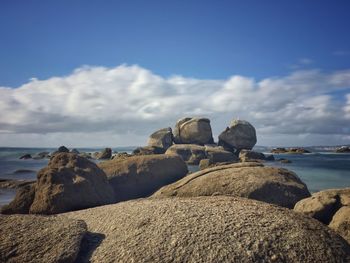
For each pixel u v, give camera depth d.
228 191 5.57
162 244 2.97
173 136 23.45
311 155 30.73
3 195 8.18
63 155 6.48
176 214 3.45
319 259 2.86
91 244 3.23
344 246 3.11
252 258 2.79
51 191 5.55
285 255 2.85
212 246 2.89
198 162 16.08
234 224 3.17
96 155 24.95
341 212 4.15
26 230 3.34
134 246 3.01
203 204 3.74
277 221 3.26
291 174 6.09
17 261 2.92
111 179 7.70
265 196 5.46
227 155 16.17
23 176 12.60
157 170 8.05
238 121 23.95
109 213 3.89
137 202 4.24
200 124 22.98
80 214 4.11
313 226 3.29
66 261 2.94
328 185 9.80
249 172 5.96
